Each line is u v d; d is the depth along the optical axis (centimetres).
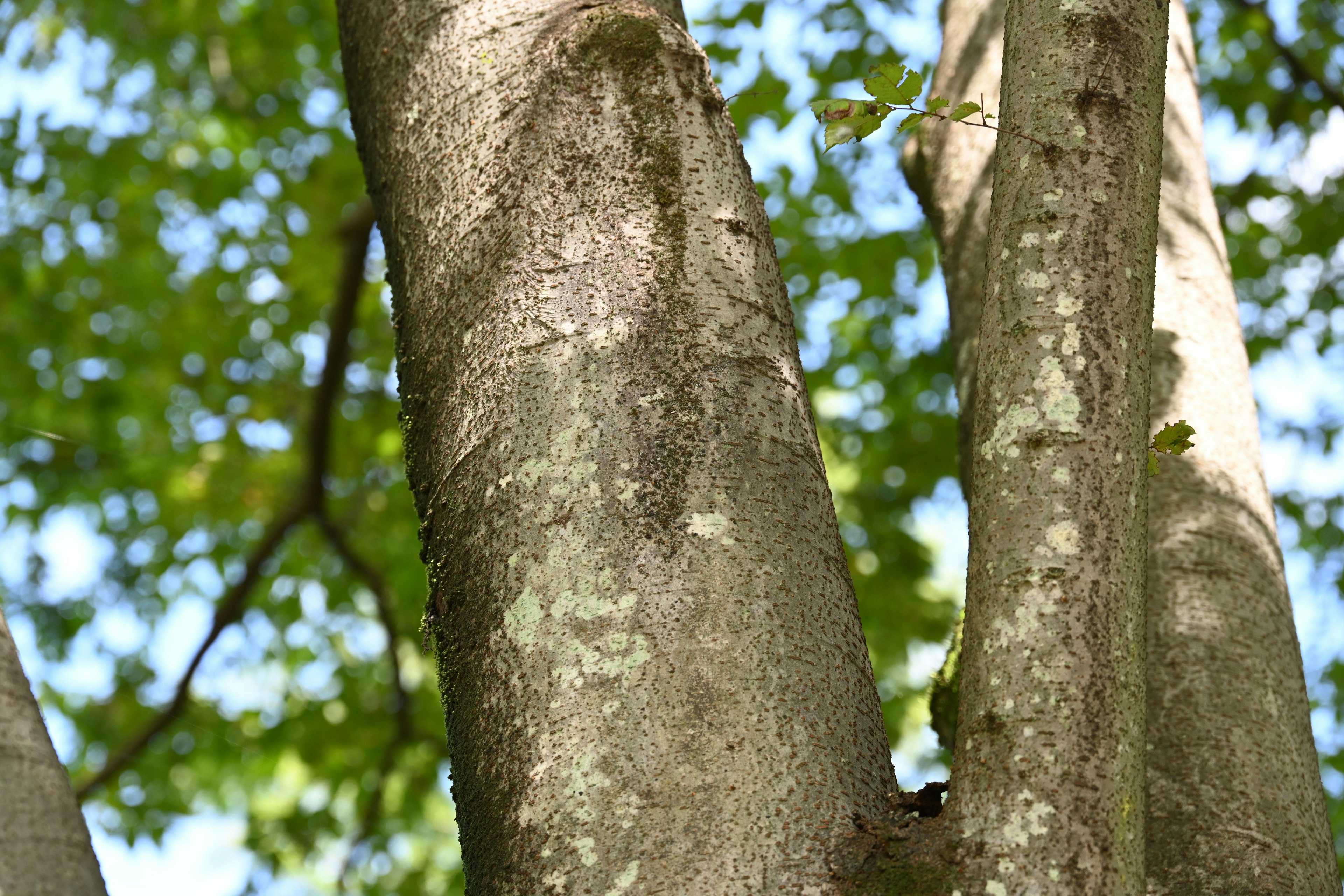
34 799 294
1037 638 299
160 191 1021
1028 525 302
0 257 980
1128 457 304
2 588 1052
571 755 304
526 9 336
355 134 347
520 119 328
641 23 331
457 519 316
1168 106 402
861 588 966
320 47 1009
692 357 316
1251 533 362
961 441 378
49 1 1014
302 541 1017
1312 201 909
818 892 298
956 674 372
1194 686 349
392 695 991
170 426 1034
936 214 396
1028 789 296
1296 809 344
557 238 321
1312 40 916
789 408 318
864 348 977
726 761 303
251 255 1034
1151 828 341
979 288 379
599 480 311
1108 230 308
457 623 313
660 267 319
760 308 321
